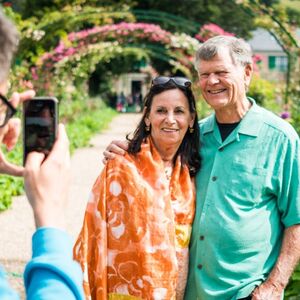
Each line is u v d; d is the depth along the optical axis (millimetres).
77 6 17469
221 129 3088
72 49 18688
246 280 2885
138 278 2873
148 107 3043
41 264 1120
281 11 13281
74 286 1122
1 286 1031
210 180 3004
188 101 3029
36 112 1388
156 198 2906
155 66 36812
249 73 3080
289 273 2920
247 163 2943
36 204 1176
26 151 1297
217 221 2912
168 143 2990
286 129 2977
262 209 2938
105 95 44438
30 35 15586
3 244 7199
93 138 22094
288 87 13570
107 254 2945
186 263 2988
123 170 2945
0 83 1065
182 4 29875
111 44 20109
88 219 2971
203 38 18188
